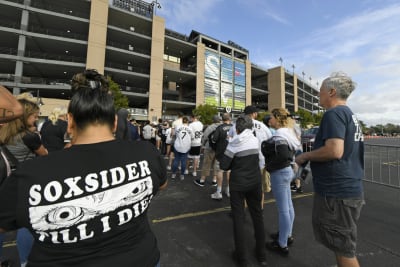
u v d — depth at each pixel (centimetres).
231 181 219
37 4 2350
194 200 391
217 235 263
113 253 72
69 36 2516
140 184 85
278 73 4847
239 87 4209
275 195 234
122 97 2444
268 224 298
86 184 71
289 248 238
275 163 229
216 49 4134
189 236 260
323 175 156
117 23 2980
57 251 67
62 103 2208
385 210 342
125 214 78
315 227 164
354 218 148
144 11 3088
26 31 2114
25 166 69
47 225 66
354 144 151
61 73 2647
